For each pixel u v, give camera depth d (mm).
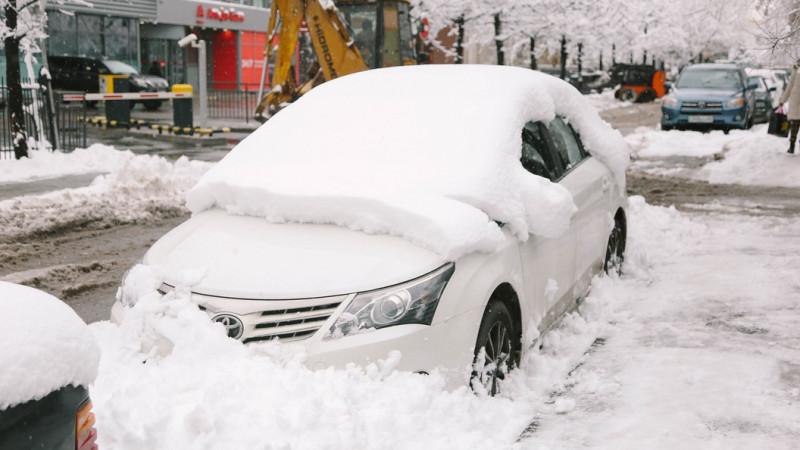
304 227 4418
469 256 4137
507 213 4445
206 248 4371
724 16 12273
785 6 9312
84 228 9430
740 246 8227
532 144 5234
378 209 4242
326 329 3754
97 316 6340
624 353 5105
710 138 20156
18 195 11531
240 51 50562
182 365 3738
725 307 6039
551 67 44125
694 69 23328
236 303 3902
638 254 7285
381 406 3543
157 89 33531
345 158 4781
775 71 29500
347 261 4020
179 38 47125
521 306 4500
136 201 10648
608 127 6621
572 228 5414
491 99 5051
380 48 19578
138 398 3523
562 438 3938
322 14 18281
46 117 16609
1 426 2117
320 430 3270
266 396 3441
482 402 4023
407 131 4883
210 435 3191
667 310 5996
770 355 4988
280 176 4719
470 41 33156
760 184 13094
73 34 38625
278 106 19281
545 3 31797
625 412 4223
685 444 3828
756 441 3838
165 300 4051
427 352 3793
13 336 2229
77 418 2365
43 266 7746
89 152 15547
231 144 19859
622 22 39281
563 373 4723
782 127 16750
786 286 6543
